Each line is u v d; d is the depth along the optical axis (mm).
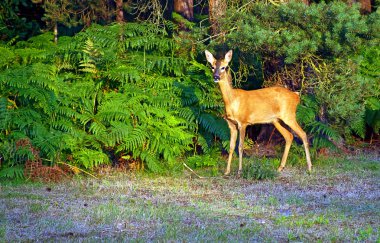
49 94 14125
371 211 11406
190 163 15195
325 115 16906
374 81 17078
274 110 15156
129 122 14633
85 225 10102
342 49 14945
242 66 16984
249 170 14156
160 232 9773
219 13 16609
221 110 15875
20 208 11078
